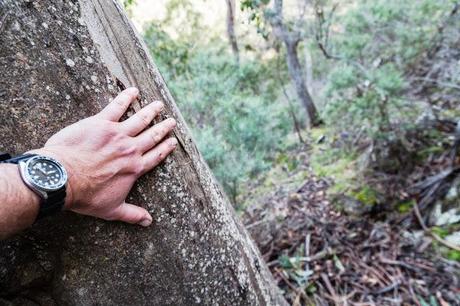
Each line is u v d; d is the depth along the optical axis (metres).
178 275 0.91
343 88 3.38
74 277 0.85
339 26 4.74
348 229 3.00
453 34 3.89
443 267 2.40
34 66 0.74
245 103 3.49
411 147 3.18
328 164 4.11
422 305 2.20
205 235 0.96
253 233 3.25
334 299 2.38
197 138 3.00
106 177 0.74
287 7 4.49
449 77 3.75
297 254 2.83
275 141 3.63
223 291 0.99
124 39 0.93
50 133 0.75
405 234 2.76
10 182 0.61
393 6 3.71
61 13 0.77
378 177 3.29
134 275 0.87
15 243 0.78
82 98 0.78
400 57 3.84
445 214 2.71
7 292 0.81
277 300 1.32
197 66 3.67
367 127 3.26
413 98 3.57
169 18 3.75
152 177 0.85
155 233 0.87
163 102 0.96
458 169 2.83
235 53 4.41
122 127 0.78
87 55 0.80
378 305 2.28
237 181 3.16
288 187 3.89
